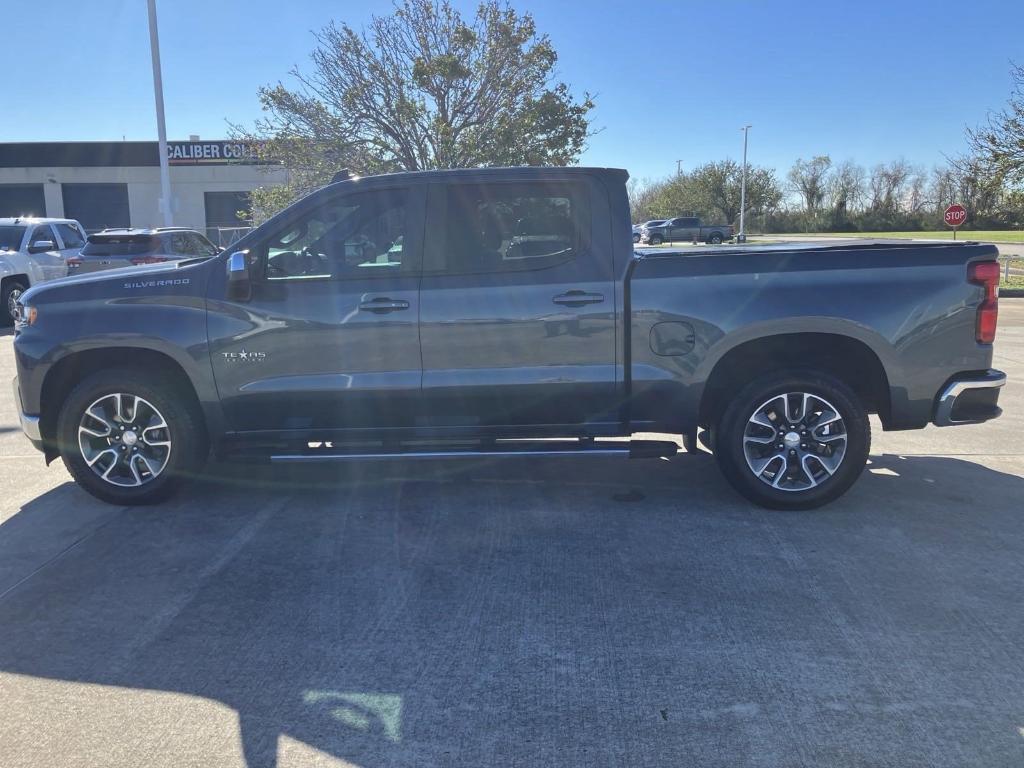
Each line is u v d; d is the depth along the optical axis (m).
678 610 3.86
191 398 5.27
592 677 3.31
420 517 5.09
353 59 18.56
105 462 5.21
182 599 4.01
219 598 4.02
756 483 5.06
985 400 4.96
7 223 15.77
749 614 3.81
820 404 5.00
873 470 6.00
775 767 2.77
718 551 4.53
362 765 2.80
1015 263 27.33
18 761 2.83
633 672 3.34
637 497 5.44
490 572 4.29
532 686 3.25
